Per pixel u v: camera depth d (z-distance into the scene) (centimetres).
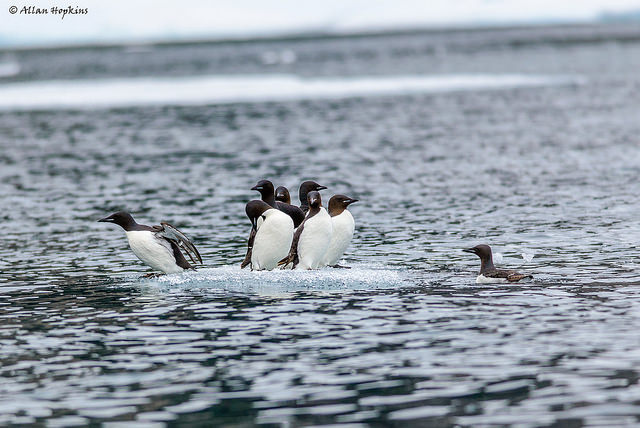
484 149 5534
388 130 6900
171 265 2259
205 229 3061
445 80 12538
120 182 4469
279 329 1736
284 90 11081
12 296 2100
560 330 1667
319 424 1241
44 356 1599
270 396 1358
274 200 2372
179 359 1559
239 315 1853
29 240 2950
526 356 1514
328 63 19350
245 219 3259
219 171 4816
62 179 4647
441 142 6022
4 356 1603
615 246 2538
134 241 2239
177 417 1282
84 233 3072
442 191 3875
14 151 6094
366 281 2133
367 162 5056
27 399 1373
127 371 1500
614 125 6681
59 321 1848
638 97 9169
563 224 2956
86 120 8175
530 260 2348
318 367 1491
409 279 2159
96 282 2244
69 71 18788
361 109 8706
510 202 3494
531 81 12044
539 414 1252
